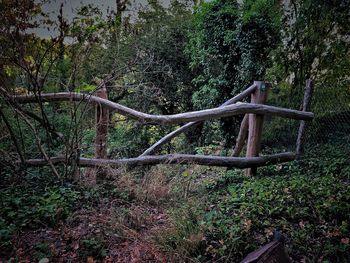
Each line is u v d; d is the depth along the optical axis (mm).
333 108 7930
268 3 8719
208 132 10875
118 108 4816
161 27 11953
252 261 2080
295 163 5711
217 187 5137
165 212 3916
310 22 8586
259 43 9078
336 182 4258
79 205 3893
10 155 4707
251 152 5570
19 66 4406
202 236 3029
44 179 4652
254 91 5754
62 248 3014
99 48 8719
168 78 11820
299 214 3367
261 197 3863
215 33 9820
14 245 2912
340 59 8297
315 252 2807
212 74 10430
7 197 3789
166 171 4973
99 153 5004
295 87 8891
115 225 3375
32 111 4840
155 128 9680
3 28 4266
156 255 2809
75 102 4676
